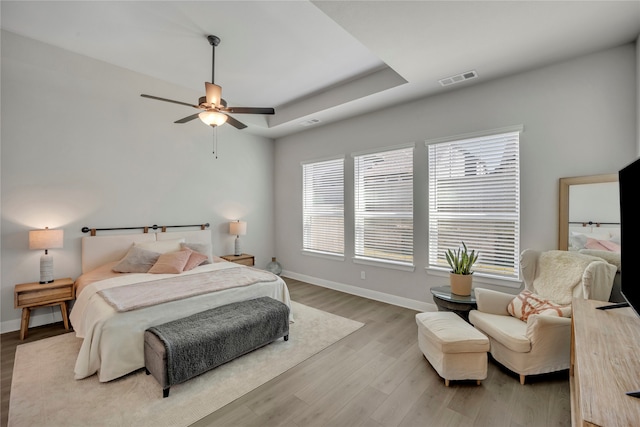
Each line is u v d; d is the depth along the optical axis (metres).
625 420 0.81
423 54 2.56
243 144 5.29
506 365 2.26
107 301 2.41
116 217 3.82
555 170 2.76
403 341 2.88
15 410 1.85
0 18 2.45
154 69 3.37
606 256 2.46
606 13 2.00
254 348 2.56
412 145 3.73
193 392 2.07
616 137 2.47
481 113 3.18
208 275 3.31
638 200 1.38
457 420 1.79
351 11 1.99
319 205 5.01
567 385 2.14
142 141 4.04
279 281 3.38
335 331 3.11
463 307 2.75
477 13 2.01
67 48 2.92
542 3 1.90
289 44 2.88
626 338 1.32
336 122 4.66
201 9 2.36
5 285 3.05
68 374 2.26
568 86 2.68
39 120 3.23
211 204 4.84
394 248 3.99
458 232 3.41
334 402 1.97
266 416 1.84
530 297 2.49
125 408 1.89
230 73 3.50
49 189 3.30
